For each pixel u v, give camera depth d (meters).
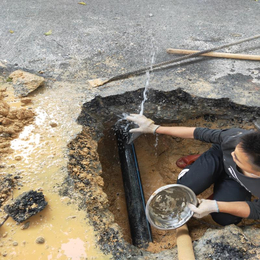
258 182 1.76
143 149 3.13
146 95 2.74
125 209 2.73
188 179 2.20
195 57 3.10
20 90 2.67
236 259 1.78
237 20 3.73
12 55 3.10
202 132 2.13
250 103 2.62
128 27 3.58
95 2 4.05
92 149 2.37
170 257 1.86
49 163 2.13
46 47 3.23
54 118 2.47
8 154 2.19
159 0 4.12
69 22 3.64
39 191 1.97
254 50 3.21
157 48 3.25
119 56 3.15
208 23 3.67
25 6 3.90
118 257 1.75
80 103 2.61
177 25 3.62
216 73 2.92
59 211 1.89
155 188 2.97
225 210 1.91
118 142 2.88
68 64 3.03
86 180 2.09
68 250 1.74
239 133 1.91
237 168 1.89
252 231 1.96
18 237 1.77
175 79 2.83
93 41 3.34
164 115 2.79
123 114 2.75
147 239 2.33
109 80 2.83
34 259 1.69
